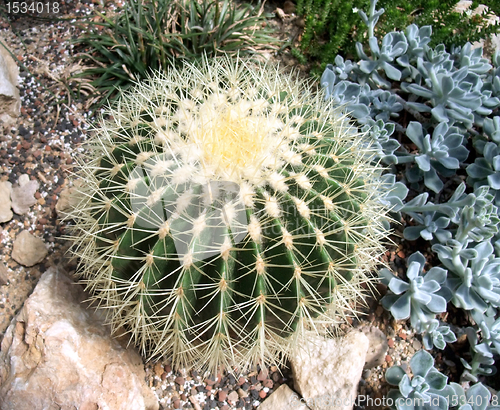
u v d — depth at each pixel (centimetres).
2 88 73
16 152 73
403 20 81
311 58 87
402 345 65
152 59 79
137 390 54
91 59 81
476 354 61
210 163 46
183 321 45
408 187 75
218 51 81
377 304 66
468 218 61
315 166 47
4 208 68
